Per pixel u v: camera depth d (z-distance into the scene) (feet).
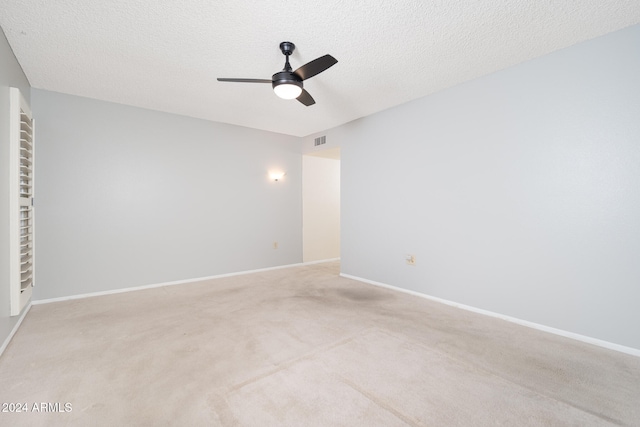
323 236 20.66
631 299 7.43
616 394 5.76
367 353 7.36
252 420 5.02
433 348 7.63
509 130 9.57
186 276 14.76
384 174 13.76
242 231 16.69
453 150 11.07
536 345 7.85
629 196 7.43
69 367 6.66
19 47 8.39
